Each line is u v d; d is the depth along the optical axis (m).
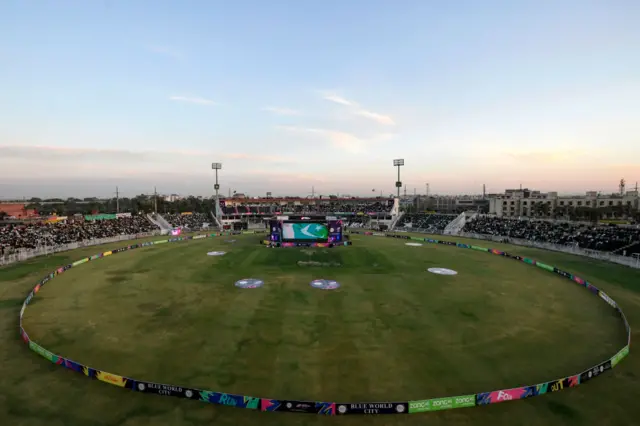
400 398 15.81
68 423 13.79
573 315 27.12
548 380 17.47
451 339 22.45
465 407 15.13
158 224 95.06
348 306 29.09
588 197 127.56
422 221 105.56
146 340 22.05
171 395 15.76
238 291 33.53
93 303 29.62
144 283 36.47
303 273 41.53
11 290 33.66
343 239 72.69
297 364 18.98
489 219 91.75
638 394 16.00
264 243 66.56
